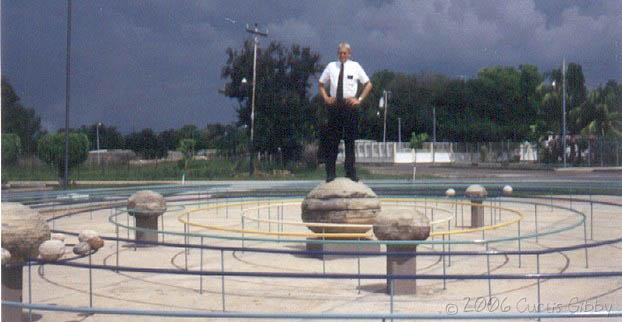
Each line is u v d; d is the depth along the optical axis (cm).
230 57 6350
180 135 7081
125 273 1402
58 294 1198
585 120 7581
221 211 2836
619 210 2708
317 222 1545
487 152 9156
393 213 1160
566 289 1216
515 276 914
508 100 10244
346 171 1639
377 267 1419
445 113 10425
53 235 1332
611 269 1400
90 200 2641
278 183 3275
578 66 7881
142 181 4416
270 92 6175
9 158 4088
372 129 10781
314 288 1230
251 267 1444
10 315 977
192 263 1512
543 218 2425
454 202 2078
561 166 6969
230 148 6391
